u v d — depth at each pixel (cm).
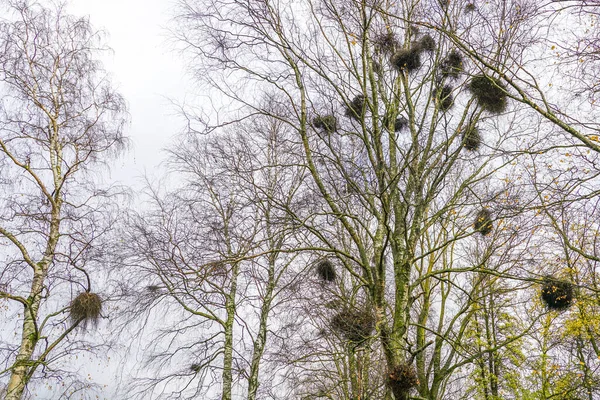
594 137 728
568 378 1326
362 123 888
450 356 1169
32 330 1127
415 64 947
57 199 1254
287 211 822
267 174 1104
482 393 1524
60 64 1355
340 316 907
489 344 1444
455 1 878
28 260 1170
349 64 956
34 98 1284
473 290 1112
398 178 847
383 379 775
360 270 1176
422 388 1099
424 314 1197
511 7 799
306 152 889
